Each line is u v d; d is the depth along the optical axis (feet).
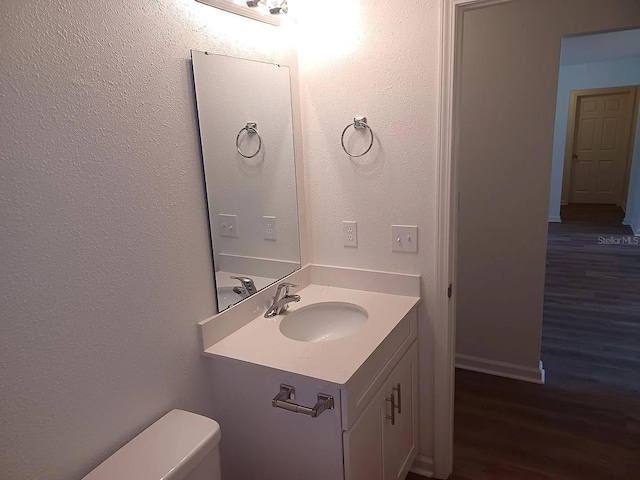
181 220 4.60
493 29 8.09
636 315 11.80
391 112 5.84
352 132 6.12
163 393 4.55
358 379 4.58
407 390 6.09
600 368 9.29
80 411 3.74
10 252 3.14
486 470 6.68
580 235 20.27
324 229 6.66
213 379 5.16
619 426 7.47
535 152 8.26
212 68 4.83
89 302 3.74
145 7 4.03
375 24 5.69
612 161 25.36
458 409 8.13
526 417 7.82
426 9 5.39
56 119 3.37
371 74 5.84
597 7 7.51
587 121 25.29
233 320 5.38
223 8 4.80
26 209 3.22
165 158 4.35
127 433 4.17
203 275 4.95
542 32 7.83
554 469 6.62
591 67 22.85
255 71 5.46
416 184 5.91
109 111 3.77
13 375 3.23
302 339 5.94
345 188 6.37
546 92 7.99
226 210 5.20
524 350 9.01
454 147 5.67
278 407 4.64
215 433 4.22
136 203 4.09
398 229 6.15
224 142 5.08
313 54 6.12
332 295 6.45
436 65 5.47
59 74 3.36
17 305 3.22
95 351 3.82
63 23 3.36
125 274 4.04
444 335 6.21
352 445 4.60
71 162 3.50
